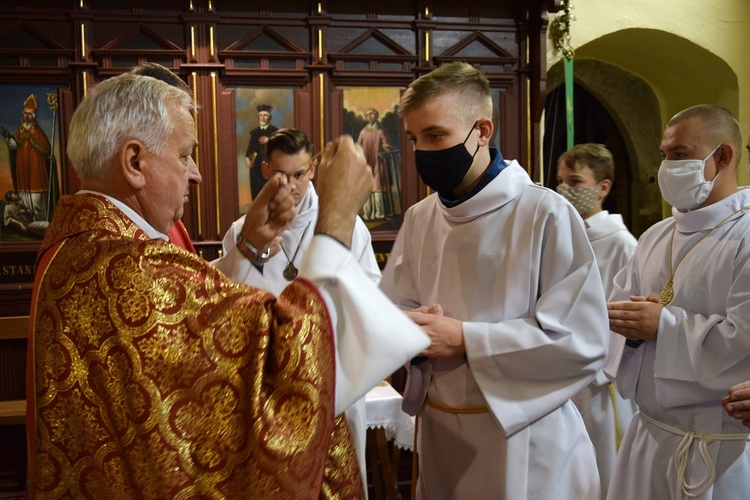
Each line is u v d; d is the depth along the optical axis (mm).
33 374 1211
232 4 4949
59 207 1347
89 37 4773
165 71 1983
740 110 6293
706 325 2152
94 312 1173
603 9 5973
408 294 2193
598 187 3703
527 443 1870
